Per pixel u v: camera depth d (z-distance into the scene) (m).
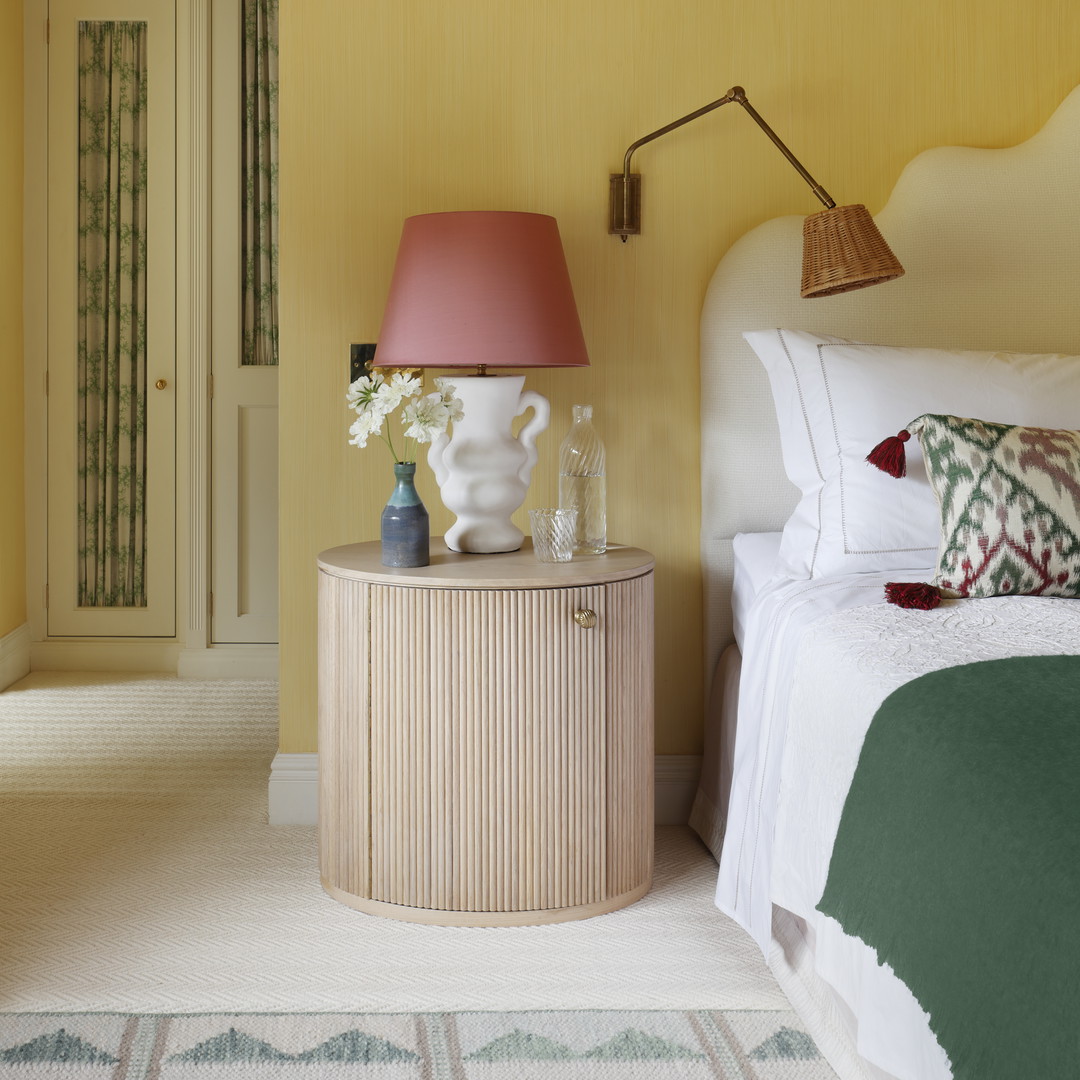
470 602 2.24
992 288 2.82
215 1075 1.78
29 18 4.36
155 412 4.50
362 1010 1.99
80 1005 1.99
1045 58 2.86
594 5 2.80
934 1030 1.25
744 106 2.64
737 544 2.78
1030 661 1.69
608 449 2.88
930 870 1.35
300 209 2.79
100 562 4.58
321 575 2.44
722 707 2.73
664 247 2.85
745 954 2.22
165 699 4.14
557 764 2.30
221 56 4.32
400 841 2.32
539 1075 1.80
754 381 2.80
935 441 2.22
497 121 2.80
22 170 4.40
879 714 1.64
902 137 2.86
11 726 3.77
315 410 2.82
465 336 2.37
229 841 2.78
